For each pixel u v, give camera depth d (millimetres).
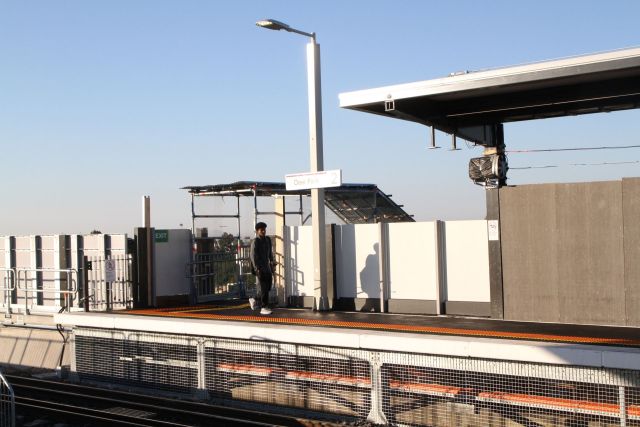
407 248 13414
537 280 11539
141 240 16328
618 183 10789
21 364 16906
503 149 14484
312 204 14102
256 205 17578
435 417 9797
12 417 10352
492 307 11992
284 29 13312
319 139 13914
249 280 19125
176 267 16812
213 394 12273
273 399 11477
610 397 8469
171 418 11172
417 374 9969
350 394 10602
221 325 12203
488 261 12133
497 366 9250
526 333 10117
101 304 17156
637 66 9766
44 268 19266
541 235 11500
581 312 11109
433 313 13023
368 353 10414
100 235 17344
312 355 11055
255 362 11766
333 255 14391
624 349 8484
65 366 15133
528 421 9055
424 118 12875
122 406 12156
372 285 13898
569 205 11227
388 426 10117
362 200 20906
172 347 12922
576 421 8703
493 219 11977
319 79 13922
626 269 10711
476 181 13180
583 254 11094
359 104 12289
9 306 19031
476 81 11047
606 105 13492
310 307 14891
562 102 12727
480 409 9422
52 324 17750
